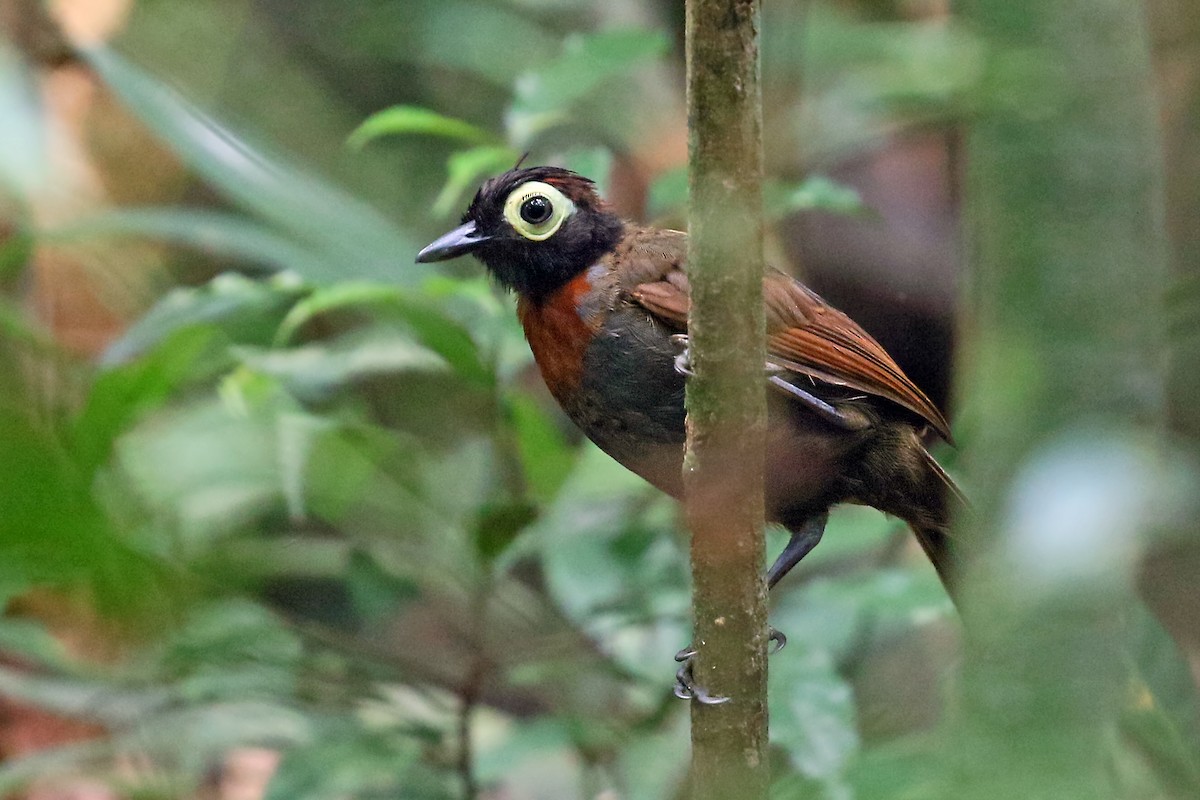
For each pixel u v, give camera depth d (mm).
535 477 8547
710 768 5992
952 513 8367
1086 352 4465
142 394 6133
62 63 10828
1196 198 9430
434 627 10734
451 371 8648
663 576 8625
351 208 8930
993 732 4148
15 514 3631
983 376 4652
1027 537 4109
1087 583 4004
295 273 8641
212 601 5336
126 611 4305
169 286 11211
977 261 4848
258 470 7492
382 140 14359
